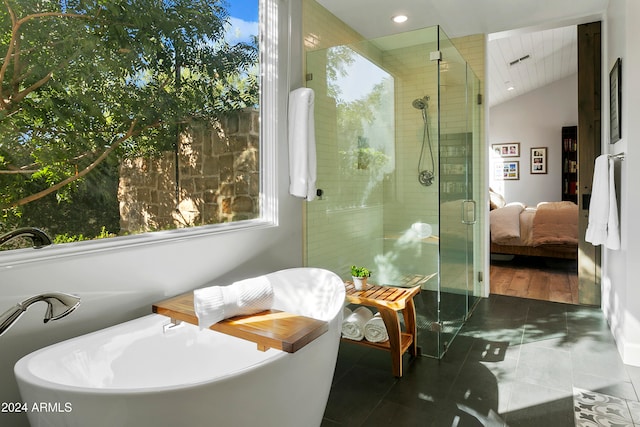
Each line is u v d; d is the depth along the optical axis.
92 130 1.82
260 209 2.79
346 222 2.93
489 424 1.90
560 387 2.22
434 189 2.64
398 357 2.37
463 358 2.62
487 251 4.05
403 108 2.72
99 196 1.85
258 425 1.39
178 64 2.20
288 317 1.76
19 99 1.57
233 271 2.40
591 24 3.62
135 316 1.85
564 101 8.03
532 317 3.42
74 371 1.47
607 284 3.28
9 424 1.45
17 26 1.55
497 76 6.43
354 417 1.97
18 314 0.97
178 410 1.19
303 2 3.02
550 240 5.17
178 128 2.22
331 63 2.96
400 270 2.77
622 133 2.62
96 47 1.81
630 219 2.45
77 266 1.63
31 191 1.62
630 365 2.48
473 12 3.44
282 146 2.80
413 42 2.66
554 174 8.15
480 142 4.00
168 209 2.18
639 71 2.40
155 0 2.06
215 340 1.96
